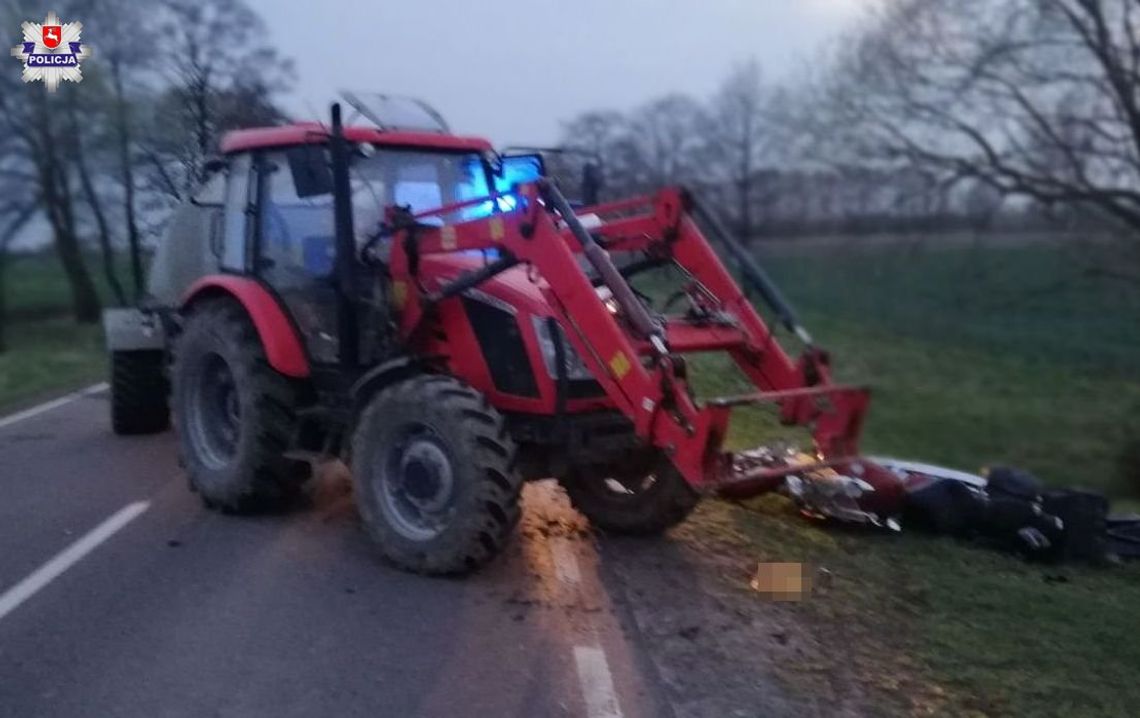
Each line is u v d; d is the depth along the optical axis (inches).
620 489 311.3
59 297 1421.0
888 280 957.2
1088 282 780.6
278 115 508.1
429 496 273.4
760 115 1165.7
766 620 253.6
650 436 260.4
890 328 942.4
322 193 296.7
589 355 267.1
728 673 225.3
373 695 210.8
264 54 620.4
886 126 784.3
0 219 1229.7
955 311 905.5
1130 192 706.8
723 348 292.0
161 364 438.6
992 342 880.9
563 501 346.9
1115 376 824.3
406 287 294.4
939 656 237.9
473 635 240.4
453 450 265.6
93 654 227.5
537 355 277.4
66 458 405.4
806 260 1066.7
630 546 304.7
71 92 1079.6
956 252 879.7
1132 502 644.1
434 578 273.9
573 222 267.4
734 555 298.5
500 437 266.7
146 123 683.4
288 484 318.7
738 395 281.0
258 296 311.0
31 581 269.9
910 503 330.0
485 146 331.0
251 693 210.5
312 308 308.5
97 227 1067.3
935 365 870.4
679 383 258.1
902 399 790.5
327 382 306.5
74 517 325.1
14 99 1131.9
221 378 329.4
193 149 476.1
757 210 1152.8
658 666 227.5
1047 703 218.8
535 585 271.9
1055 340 855.7
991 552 322.0
